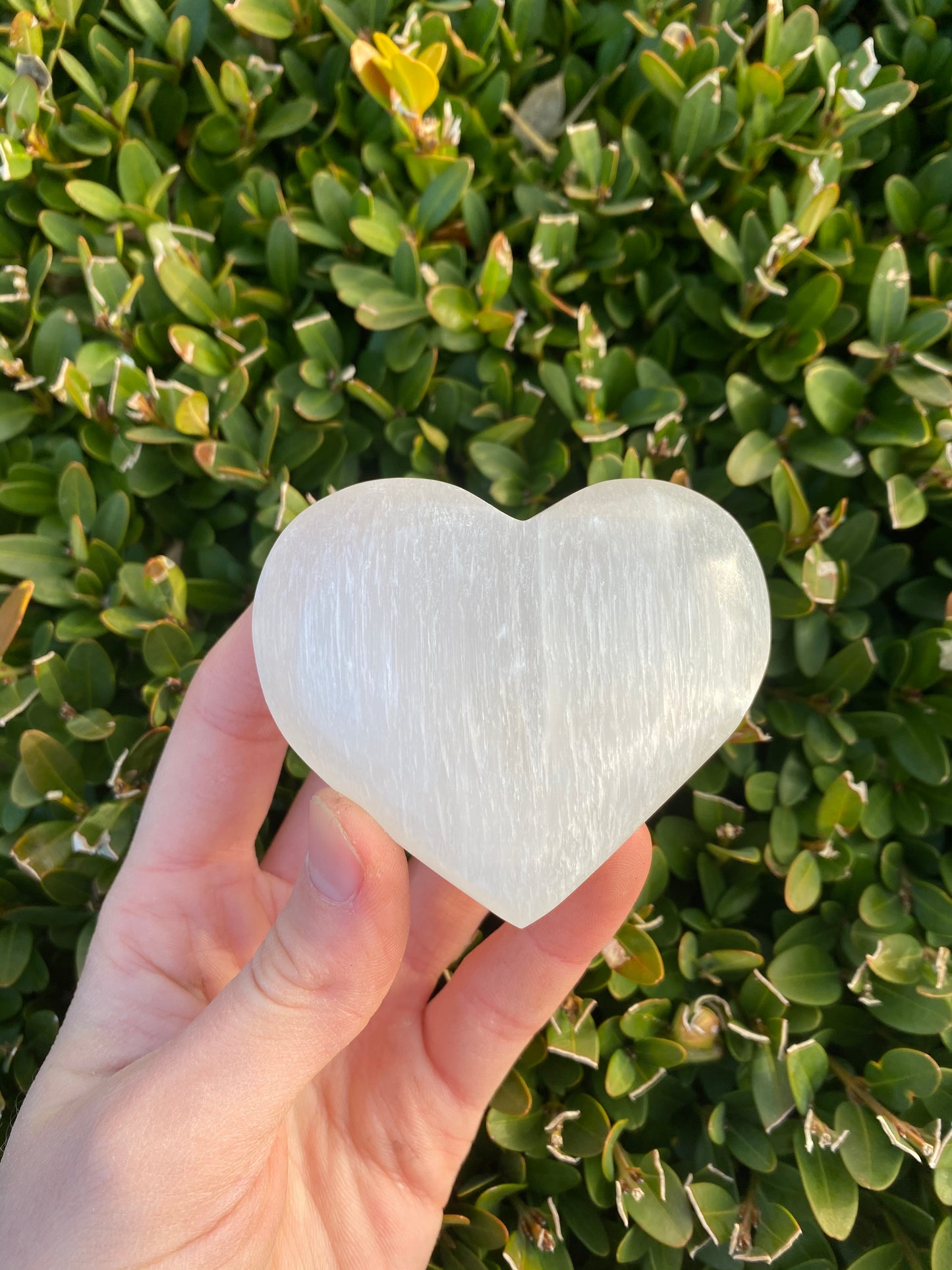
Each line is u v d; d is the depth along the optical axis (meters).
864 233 0.22
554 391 0.20
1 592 0.20
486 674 0.15
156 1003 0.17
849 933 0.19
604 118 0.22
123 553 0.21
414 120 0.20
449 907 0.20
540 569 0.15
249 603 0.21
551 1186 0.19
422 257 0.21
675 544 0.15
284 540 0.15
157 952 0.18
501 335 0.20
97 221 0.21
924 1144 0.17
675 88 0.20
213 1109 0.14
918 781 0.20
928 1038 0.19
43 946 0.21
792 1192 0.19
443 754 0.14
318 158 0.22
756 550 0.20
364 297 0.20
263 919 0.20
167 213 0.22
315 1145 0.18
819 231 0.20
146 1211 0.14
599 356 0.20
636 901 0.19
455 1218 0.19
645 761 0.15
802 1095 0.18
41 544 0.20
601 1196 0.18
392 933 0.15
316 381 0.20
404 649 0.15
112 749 0.20
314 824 0.14
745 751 0.20
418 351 0.20
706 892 0.20
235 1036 0.14
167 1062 0.15
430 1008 0.20
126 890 0.18
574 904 0.18
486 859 0.14
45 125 0.21
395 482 0.16
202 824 0.19
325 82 0.22
